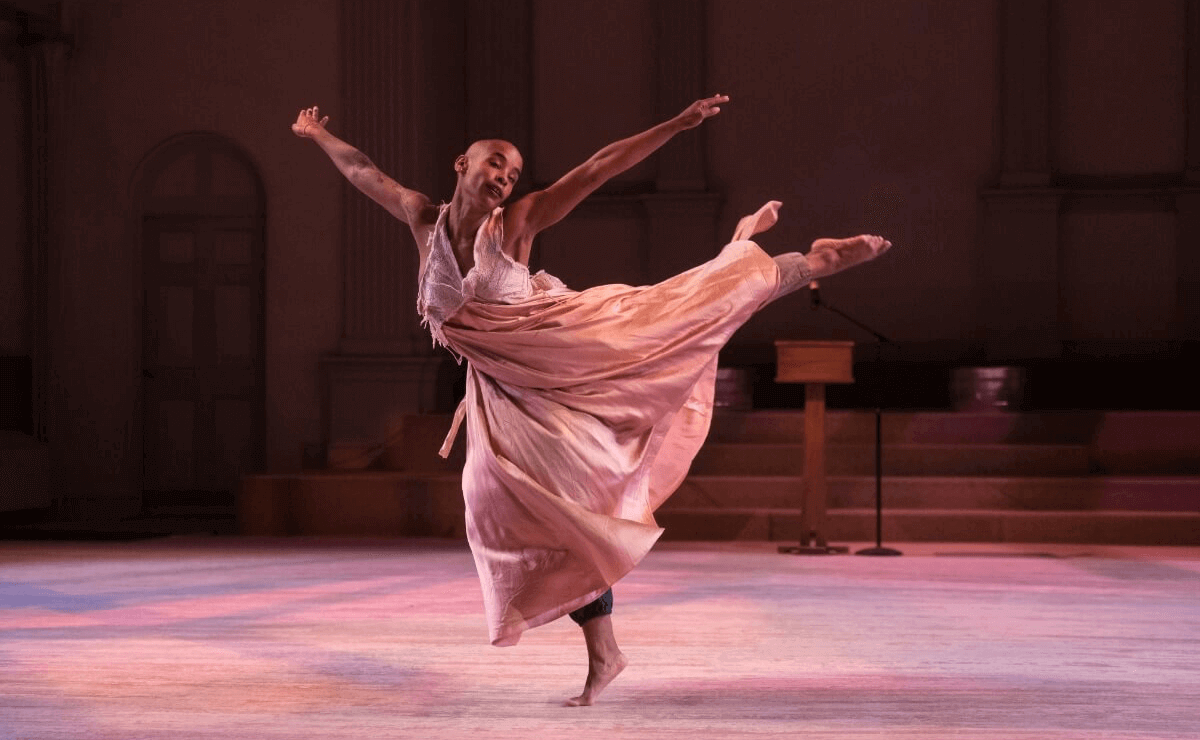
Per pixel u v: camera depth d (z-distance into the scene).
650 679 5.64
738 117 16.53
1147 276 15.81
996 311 15.92
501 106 16.80
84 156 15.90
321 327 15.43
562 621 7.21
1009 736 4.62
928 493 12.53
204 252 15.84
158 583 9.05
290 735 4.62
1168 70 15.84
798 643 6.55
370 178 5.23
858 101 16.34
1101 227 15.91
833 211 16.38
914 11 16.25
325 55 15.55
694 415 5.12
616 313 4.81
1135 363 15.75
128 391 15.79
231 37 15.74
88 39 15.96
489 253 4.69
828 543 12.00
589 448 4.67
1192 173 15.70
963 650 6.37
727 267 4.94
